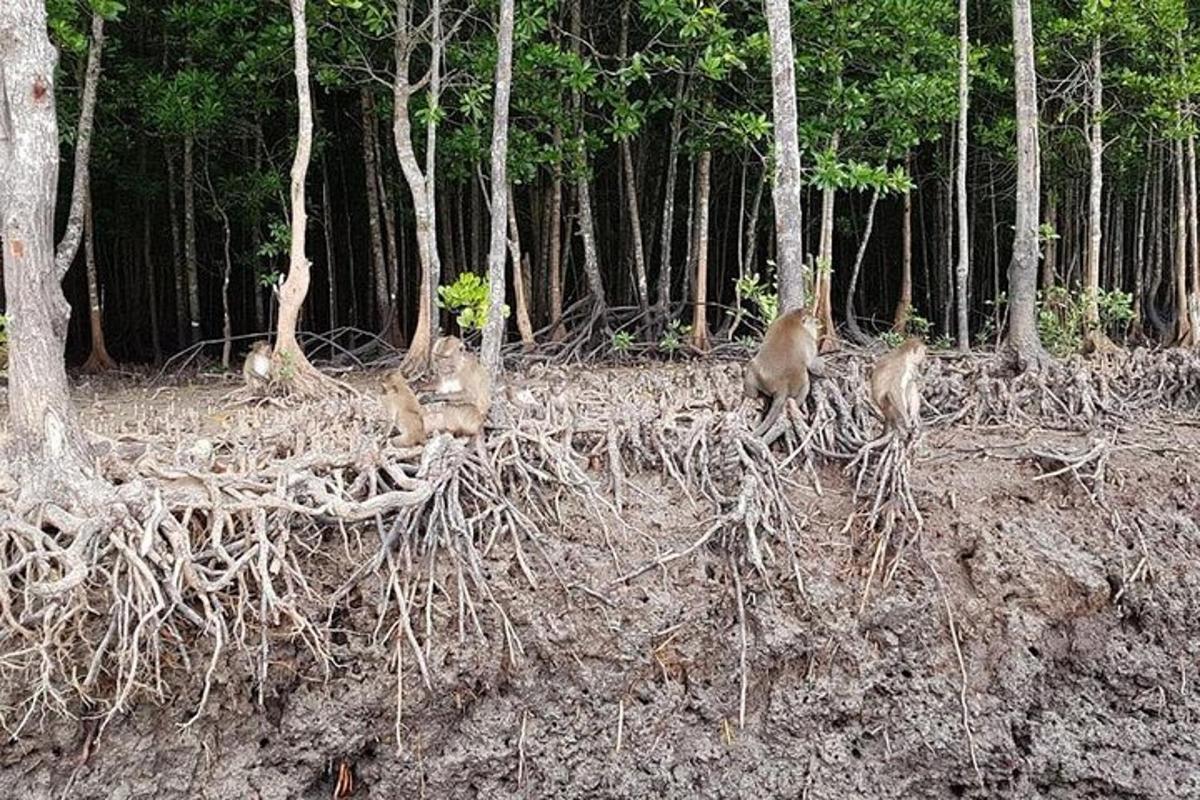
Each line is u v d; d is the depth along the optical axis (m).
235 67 17.22
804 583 8.17
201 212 22.97
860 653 8.12
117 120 18.58
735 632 7.98
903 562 8.39
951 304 23.12
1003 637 8.34
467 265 23.22
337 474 7.48
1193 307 18.47
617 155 23.03
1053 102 20.61
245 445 8.23
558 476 8.11
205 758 7.04
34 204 6.82
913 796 8.06
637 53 16.03
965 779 8.05
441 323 20.95
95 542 6.58
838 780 7.94
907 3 16.09
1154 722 8.40
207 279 26.23
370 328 23.38
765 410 9.34
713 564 8.17
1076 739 8.20
